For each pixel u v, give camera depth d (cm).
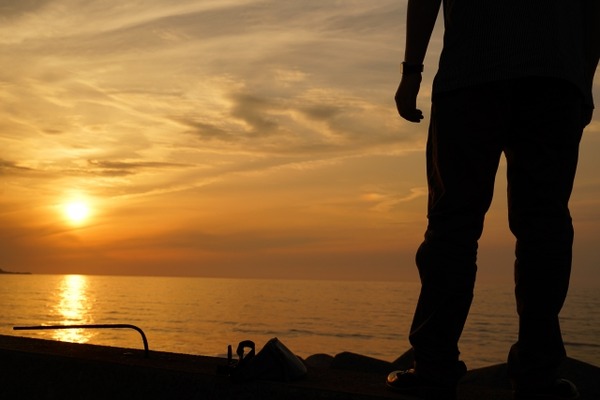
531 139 191
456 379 189
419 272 196
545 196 192
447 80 190
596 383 416
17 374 238
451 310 187
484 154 187
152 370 213
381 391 193
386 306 17075
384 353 6075
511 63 184
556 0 190
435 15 195
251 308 15675
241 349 205
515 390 199
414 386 190
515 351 200
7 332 6819
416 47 197
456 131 188
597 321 12000
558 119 188
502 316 13562
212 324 10006
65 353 240
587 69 206
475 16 191
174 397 207
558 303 194
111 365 220
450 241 189
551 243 191
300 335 8319
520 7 187
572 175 196
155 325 9288
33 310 12975
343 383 205
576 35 196
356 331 9150
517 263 199
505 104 187
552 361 193
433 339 189
